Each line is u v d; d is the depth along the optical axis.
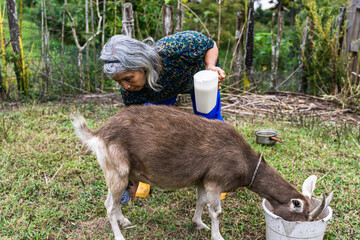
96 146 2.91
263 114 6.80
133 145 2.86
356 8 7.77
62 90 7.77
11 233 3.13
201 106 3.21
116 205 2.97
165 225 3.36
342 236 3.21
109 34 9.30
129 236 3.20
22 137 5.08
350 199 3.77
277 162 4.59
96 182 4.00
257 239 3.21
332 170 4.46
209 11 9.91
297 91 8.80
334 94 7.81
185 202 3.77
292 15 12.50
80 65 8.02
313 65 8.02
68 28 10.57
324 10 7.99
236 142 2.93
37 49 9.20
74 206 3.54
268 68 10.06
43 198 3.67
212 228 3.01
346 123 6.29
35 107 6.52
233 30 10.59
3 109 6.52
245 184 3.04
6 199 3.55
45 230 3.20
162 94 3.38
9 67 7.82
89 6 8.98
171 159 2.84
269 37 11.38
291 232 2.69
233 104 7.12
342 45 7.91
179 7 6.98
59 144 4.95
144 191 3.79
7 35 9.23
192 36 3.18
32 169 4.21
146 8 8.59
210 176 2.86
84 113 6.46
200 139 2.86
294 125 6.16
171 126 2.88
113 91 8.16
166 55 3.08
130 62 2.77
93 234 3.20
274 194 2.95
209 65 3.34
